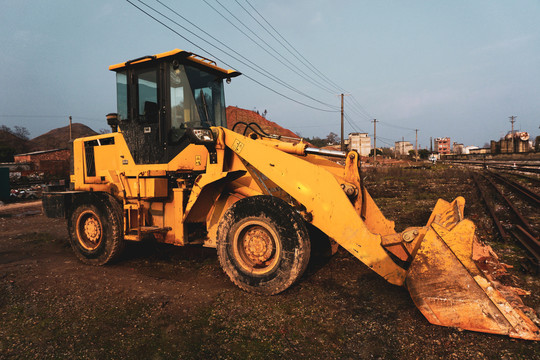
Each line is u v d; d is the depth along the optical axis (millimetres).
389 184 16484
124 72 4977
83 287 3924
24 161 38250
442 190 13391
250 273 3598
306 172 3559
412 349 2465
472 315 2648
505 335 2580
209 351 2531
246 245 3703
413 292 2861
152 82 4684
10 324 3045
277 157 3770
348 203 3299
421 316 2928
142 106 4777
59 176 28078
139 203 4605
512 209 8344
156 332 2840
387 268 3119
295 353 2467
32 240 6656
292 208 3482
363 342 2580
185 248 5504
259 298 3447
